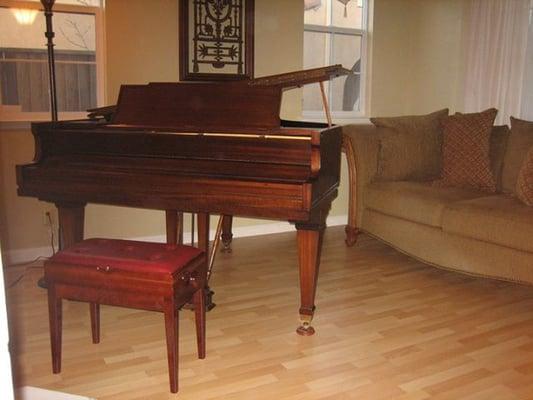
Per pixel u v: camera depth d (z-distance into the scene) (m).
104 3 3.63
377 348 2.46
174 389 2.06
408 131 3.95
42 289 3.11
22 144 3.49
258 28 4.13
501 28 4.19
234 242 4.21
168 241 2.96
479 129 3.80
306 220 2.38
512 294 3.19
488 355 2.41
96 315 2.44
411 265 3.71
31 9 3.55
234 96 2.70
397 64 4.93
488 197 3.45
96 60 3.76
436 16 4.69
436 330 2.67
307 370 2.25
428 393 2.09
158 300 1.99
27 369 2.21
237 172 2.56
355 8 4.73
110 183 2.61
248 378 2.18
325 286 3.28
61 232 3.19
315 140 2.43
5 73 3.54
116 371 2.22
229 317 2.79
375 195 3.88
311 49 4.59
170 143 2.69
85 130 2.79
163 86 2.83
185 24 3.84
